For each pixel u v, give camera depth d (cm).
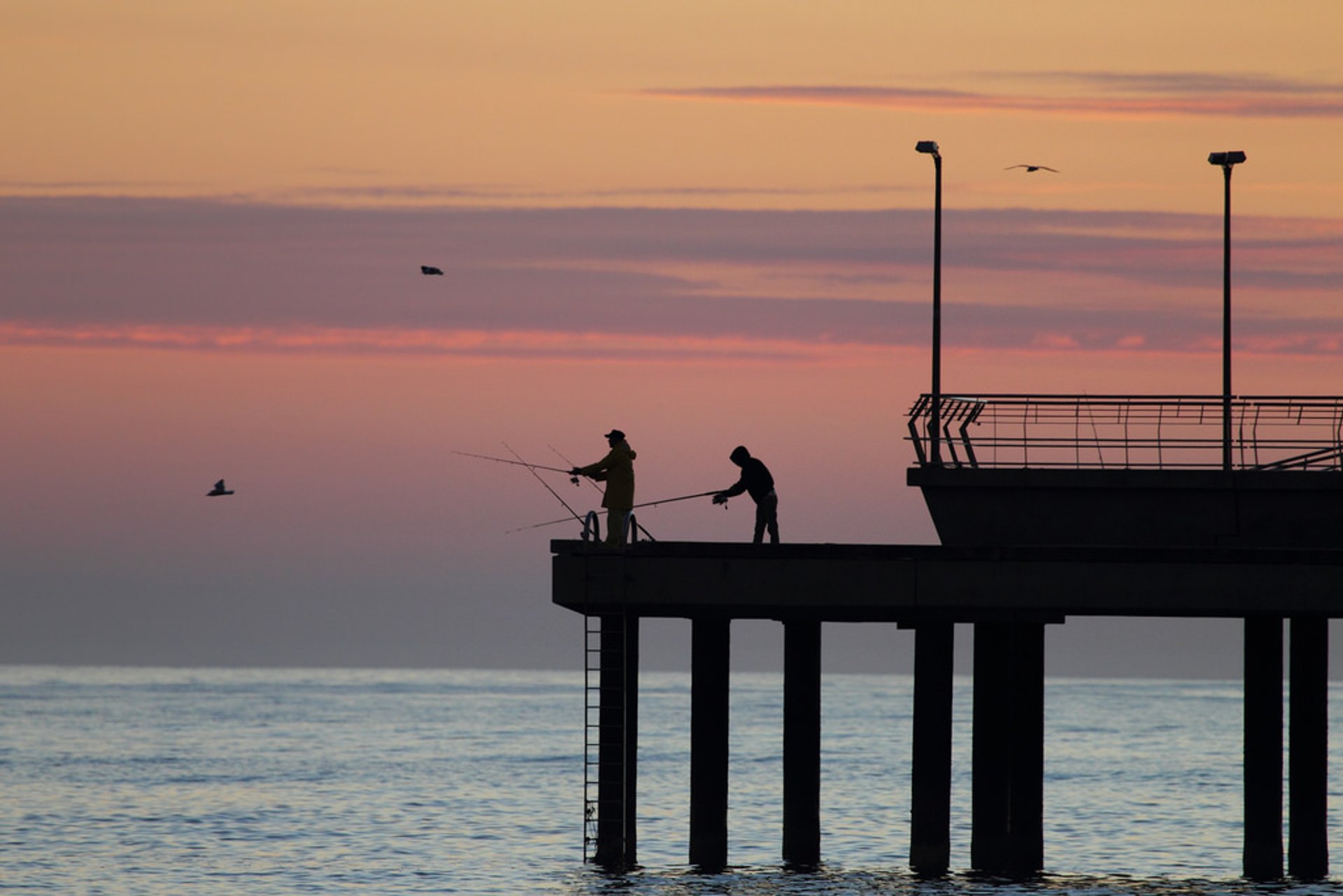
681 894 12812
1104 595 11600
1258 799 13225
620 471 12125
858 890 13050
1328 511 13400
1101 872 16062
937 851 13012
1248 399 13575
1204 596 11569
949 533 13775
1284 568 11538
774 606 11769
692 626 13150
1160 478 13525
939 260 14712
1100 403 13700
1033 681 12988
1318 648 13212
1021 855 13012
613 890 12988
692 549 11781
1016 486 13638
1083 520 13650
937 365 14612
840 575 11712
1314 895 12875
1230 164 15600
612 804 12950
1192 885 14500
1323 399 13538
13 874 16462
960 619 12650
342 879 15925
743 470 12875
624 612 12388
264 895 15000
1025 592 11650
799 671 13162
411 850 18175
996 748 13000
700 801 13150
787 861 13262
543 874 16112
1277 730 13225
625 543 12094
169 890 15325
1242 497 13488
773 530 12912
